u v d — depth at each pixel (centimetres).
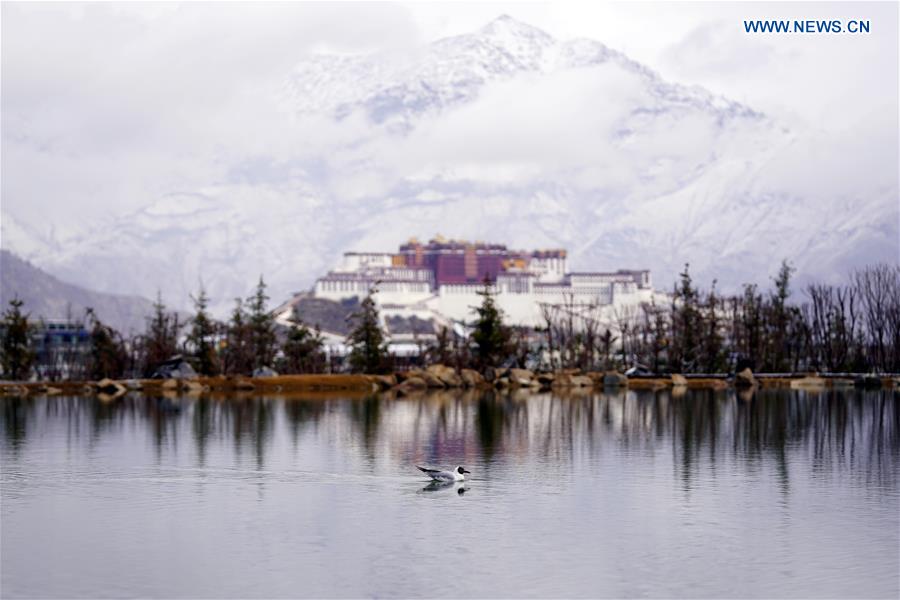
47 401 18388
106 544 6588
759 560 6181
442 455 10319
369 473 9175
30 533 6881
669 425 13200
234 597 5575
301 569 6034
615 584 5756
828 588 5678
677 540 6631
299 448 10906
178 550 6444
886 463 9694
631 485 8512
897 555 6278
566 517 7275
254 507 7644
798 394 19462
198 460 10025
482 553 6344
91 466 9662
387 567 6059
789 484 8544
